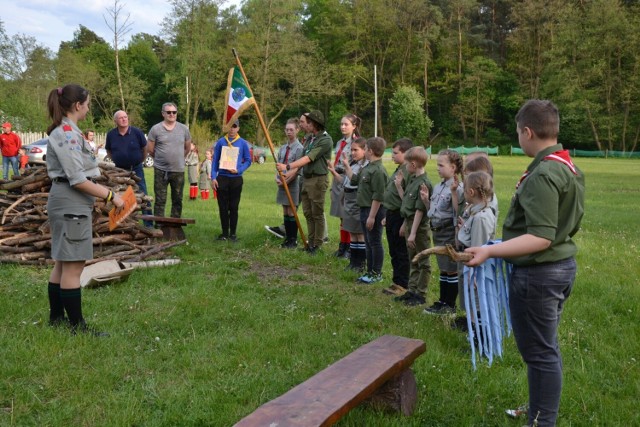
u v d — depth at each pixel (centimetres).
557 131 303
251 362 412
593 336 479
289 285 648
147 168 2909
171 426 326
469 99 6800
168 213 1188
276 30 4841
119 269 644
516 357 436
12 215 696
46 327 456
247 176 2494
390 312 543
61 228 441
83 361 402
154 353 425
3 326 463
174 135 908
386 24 6738
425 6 6912
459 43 7112
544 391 304
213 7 4628
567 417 348
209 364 405
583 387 384
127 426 321
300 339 460
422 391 374
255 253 809
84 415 333
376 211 647
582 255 812
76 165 429
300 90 4984
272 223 1079
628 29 5531
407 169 580
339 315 533
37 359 399
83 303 533
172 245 775
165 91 7112
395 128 6712
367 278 666
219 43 5475
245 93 857
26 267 666
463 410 351
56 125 441
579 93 5762
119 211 466
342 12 6988
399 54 6962
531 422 309
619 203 1597
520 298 302
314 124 796
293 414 257
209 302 551
